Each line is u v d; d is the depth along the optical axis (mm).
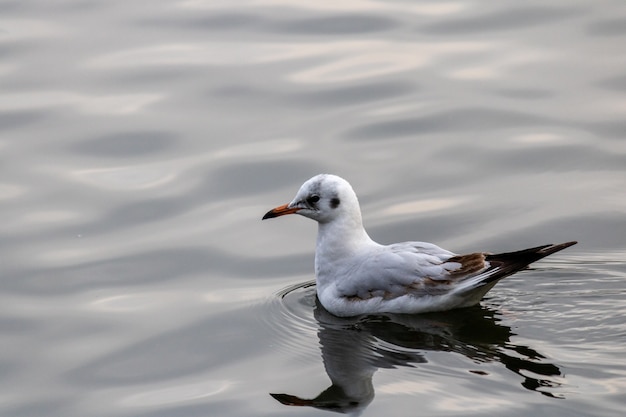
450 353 13000
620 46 22141
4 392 13125
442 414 11594
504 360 12641
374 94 21047
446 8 24422
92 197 18047
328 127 20047
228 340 14023
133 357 13758
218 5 25000
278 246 16688
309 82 21516
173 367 13445
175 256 16406
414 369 12719
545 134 19422
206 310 14852
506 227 16609
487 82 21250
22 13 24672
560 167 18391
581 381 11961
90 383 13227
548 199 17391
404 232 16641
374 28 23672
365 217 17156
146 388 12992
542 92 20781
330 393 12461
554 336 13133
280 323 14383
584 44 22375
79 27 23953
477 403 11742
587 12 23703
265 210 17641
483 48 22531
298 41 23203
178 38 23438
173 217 17500
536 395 11750
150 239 16891
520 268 13188
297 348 13664
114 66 22250
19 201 17938
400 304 14016
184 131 20000
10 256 16453
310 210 14750
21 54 22703
